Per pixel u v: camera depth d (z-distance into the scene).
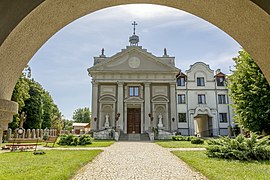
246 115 15.30
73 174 6.95
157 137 31.77
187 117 37.72
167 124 34.28
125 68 35.19
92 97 34.19
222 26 3.26
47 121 49.47
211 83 39.00
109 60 35.00
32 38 2.85
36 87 39.31
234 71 16.47
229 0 2.69
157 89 35.47
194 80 39.16
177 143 22.14
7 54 2.58
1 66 2.57
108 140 28.64
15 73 2.87
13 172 6.84
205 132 39.34
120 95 34.41
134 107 35.03
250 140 9.73
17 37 2.57
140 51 35.62
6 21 2.41
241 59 16.02
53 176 6.22
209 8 3.06
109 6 3.32
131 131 34.22
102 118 34.03
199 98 38.53
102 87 35.00
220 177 6.13
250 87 15.05
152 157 11.23
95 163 9.15
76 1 2.86
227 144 9.99
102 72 34.72
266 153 9.24
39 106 38.59
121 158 10.80
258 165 8.07
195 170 7.52
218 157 9.95
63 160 9.41
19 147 15.96
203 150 14.06
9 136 21.89
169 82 35.00
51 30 3.05
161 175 6.89
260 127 14.93
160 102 34.91
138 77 35.06
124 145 20.09
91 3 3.06
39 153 12.07
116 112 34.16
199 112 37.78
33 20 2.62
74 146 18.64
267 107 14.39
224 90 38.75
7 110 2.60
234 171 6.92
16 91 25.98
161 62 35.25
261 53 2.99
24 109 36.75
